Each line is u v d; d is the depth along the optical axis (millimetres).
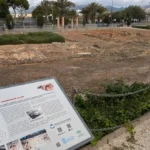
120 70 8992
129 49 14383
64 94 3463
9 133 2732
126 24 59344
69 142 3023
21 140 2742
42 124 2982
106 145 3770
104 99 4906
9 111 2896
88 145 3594
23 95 3125
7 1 50969
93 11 59094
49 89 3385
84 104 4707
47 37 18312
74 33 27672
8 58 11031
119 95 4488
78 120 3289
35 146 2785
